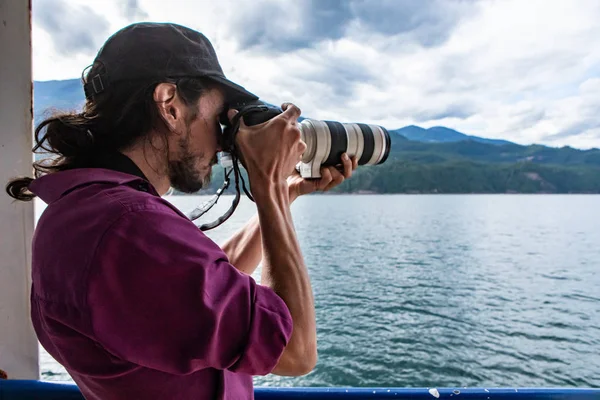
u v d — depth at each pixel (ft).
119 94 2.70
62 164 2.89
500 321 90.43
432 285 118.73
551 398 4.08
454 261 148.87
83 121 2.71
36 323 2.78
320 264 139.44
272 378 62.28
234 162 3.27
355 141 4.30
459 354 73.82
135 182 2.61
